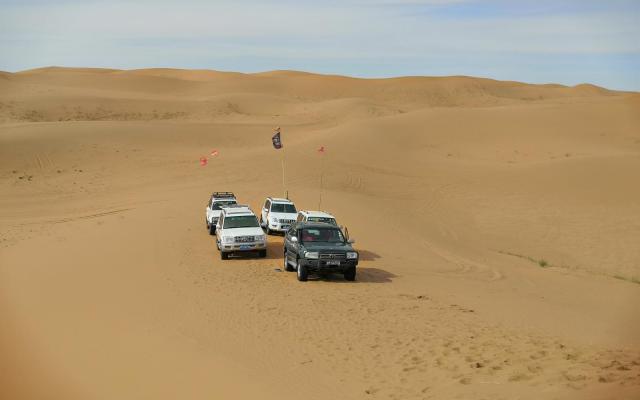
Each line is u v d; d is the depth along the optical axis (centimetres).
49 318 1465
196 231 2789
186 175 4884
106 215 3528
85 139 6116
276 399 944
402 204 4000
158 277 1895
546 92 16875
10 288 1806
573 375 899
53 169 5159
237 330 1330
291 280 1886
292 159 5422
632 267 2611
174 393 983
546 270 2383
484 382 934
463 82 15975
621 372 888
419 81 16088
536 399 826
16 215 3762
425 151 6419
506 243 3102
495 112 8212
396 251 2561
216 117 9625
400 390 953
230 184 4428
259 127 7775
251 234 2200
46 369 1116
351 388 980
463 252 2712
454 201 4231
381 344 1200
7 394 1002
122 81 13838
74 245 2516
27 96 9731
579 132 7456
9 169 5103
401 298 1644
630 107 8431
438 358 1084
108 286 1789
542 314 1519
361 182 4728
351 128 6938
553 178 4850
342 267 1859
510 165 5559
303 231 1962
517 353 1064
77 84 13212
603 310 1648
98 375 1080
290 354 1162
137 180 4794
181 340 1265
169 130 6900
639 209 3881
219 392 980
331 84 15700
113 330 1352
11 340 1296
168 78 14762
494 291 1872
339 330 1311
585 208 3966
